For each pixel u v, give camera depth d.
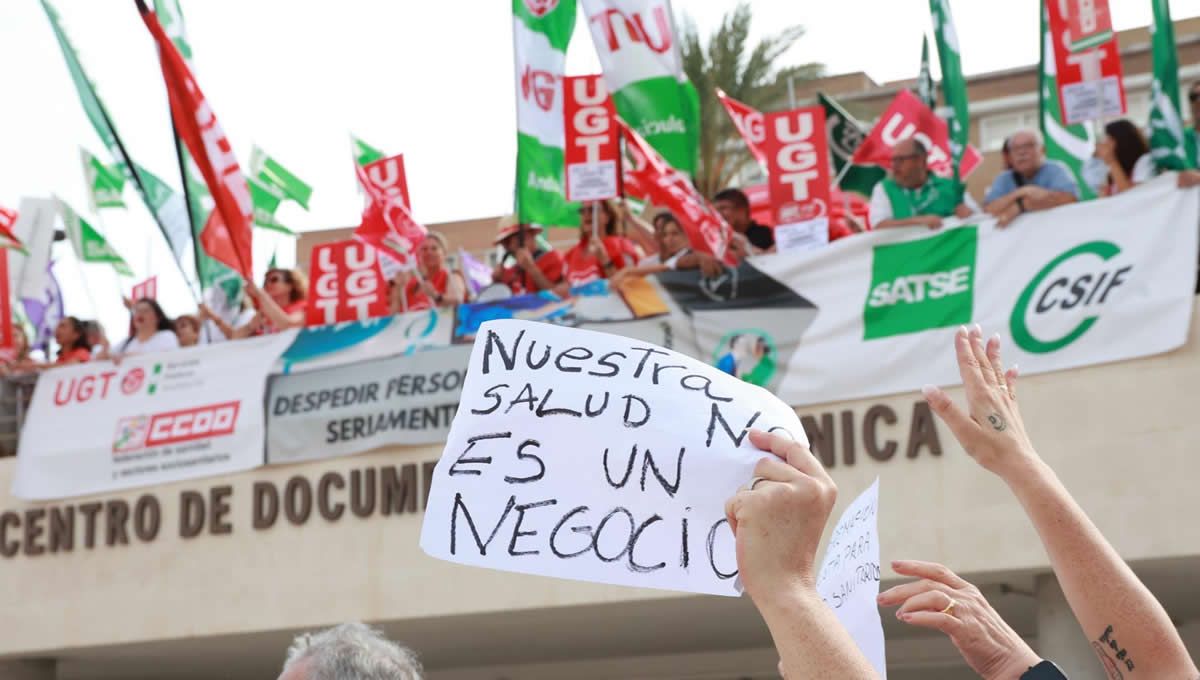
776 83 15.94
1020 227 8.81
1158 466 8.24
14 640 11.05
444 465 2.29
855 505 2.36
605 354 2.32
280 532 10.45
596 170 9.73
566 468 2.26
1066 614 8.66
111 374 11.29
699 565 2.19
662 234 9.86
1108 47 8.76
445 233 18.12
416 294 10.77
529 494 2.26
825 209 9.36
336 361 10.55
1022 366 8.64
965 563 8.62
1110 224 8.59
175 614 10.63
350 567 10.19
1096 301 8.51
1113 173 9.25
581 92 9.82
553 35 10.38
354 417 10.38
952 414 2.22
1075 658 8.59
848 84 17.38
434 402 10.19
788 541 1.71
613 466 2.24
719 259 9.53
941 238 9.01
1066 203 8.73
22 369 11.65
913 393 8.92
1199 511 8.11
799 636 1.66
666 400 2.26
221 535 10.62
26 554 11.16
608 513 2.22
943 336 8.88
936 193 9.14
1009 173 9.10
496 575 9.88
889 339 9.02
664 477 2.21
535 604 9.75
